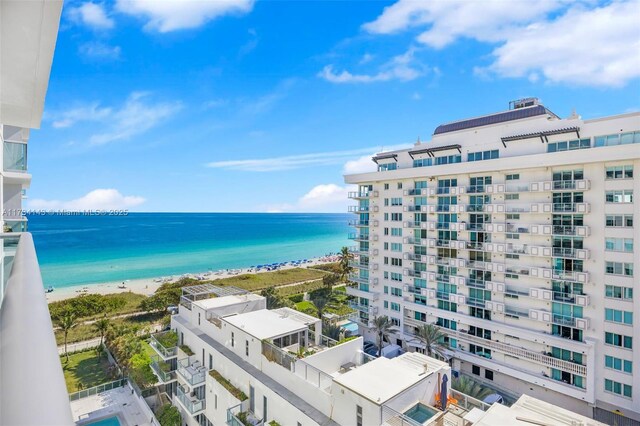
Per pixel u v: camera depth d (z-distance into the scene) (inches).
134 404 1237.7
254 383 871.7
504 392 1441.9
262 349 906.1
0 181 388.5
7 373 46.0
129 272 4217.5
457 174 1609.3
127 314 2491.4
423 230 1748.3
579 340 1266.0
